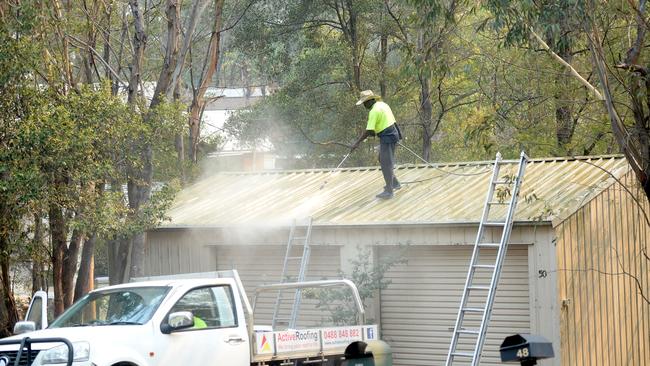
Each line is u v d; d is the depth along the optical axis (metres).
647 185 33.50
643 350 38.84
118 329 25.17
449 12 38.50
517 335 11.77
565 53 45.75
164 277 29.70
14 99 37.44
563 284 34.34
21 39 37.78
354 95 77.56
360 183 44.66
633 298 38.44
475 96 78.12
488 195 34.59
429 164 44.19
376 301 38.94
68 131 35.56
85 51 49.91
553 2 33.78
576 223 35.38
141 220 39.31
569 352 34.38
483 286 36.12
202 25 79.62
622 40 41.50
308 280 40.75
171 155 54.38
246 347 27.28
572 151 54.53
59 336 24.84
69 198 36.59
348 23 80.94
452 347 32.28
